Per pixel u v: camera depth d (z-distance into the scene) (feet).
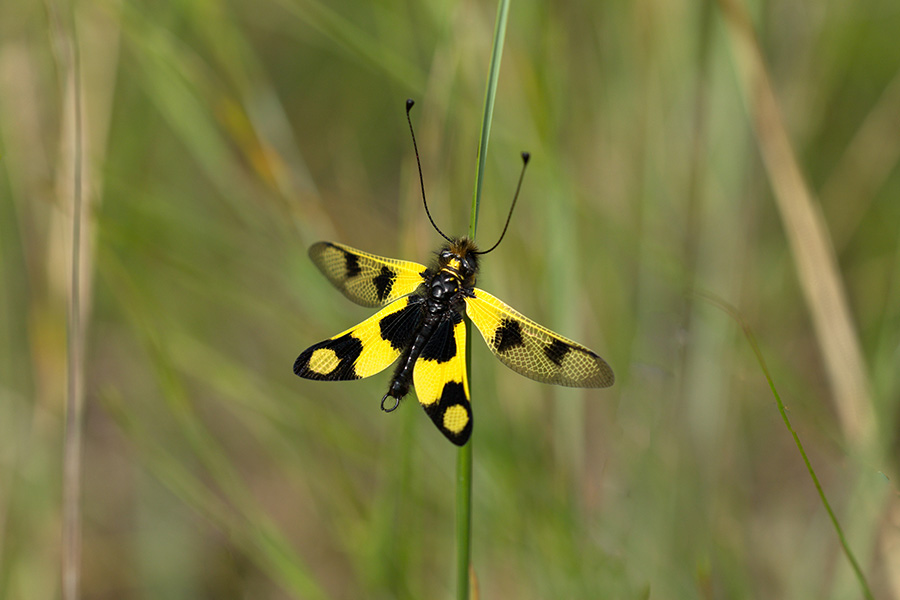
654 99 1.84
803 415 1.74
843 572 1.73
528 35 1.79
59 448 1.83
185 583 1.82
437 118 1.75
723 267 1.83
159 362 1.74
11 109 1.81
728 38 1.80
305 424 1.78
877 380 1.75
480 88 1.79
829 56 1.85
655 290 1.82
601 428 1.83
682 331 1.77
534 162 1.77
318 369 1.61
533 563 1.72
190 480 1.75
